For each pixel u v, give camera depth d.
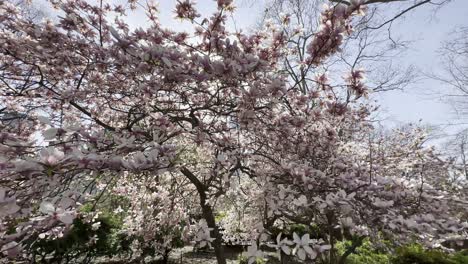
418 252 5.06
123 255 7.38
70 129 1.34
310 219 2.35
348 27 1.99
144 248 6.89
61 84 2.96
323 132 2.74
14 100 3.25
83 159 1.20
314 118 2.59
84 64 2.51
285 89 2.17
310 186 1.99
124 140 1.56
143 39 2.15
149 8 2.56
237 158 2.47
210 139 2.64
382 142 4.70
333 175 2.39
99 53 2.26
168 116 2.60
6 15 2.42
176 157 1.61
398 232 1.97
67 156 1.13
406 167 3.86
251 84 2.22
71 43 2.28
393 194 2.08
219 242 3.34
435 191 2.35
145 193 4.39
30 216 1.50
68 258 5.62
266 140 2.86
